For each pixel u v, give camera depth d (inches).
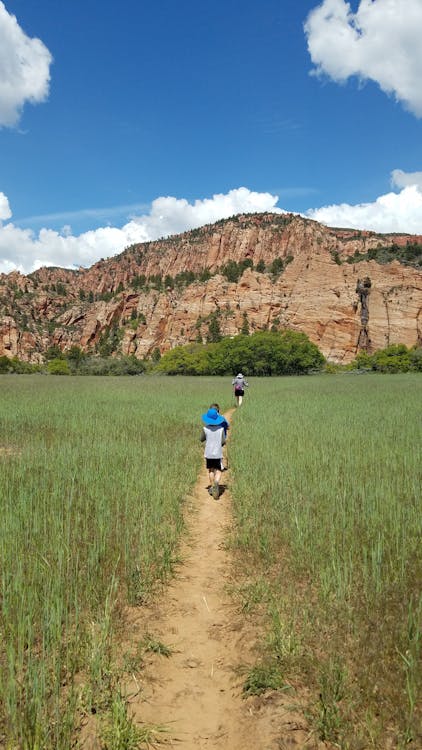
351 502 306.5
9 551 231.6
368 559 234.4
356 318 6008.9
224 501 365.4
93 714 142.7
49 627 168.2
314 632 175.9
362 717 136.9
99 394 1230.3
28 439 565.3
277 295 6924.2
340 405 950.4
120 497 333.4
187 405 960.3
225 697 152.1
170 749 131.0
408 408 872.9
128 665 163.0
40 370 5452.8
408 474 383.2
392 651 162.9
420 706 138.2
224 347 4596.5
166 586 226.2
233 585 225.1
